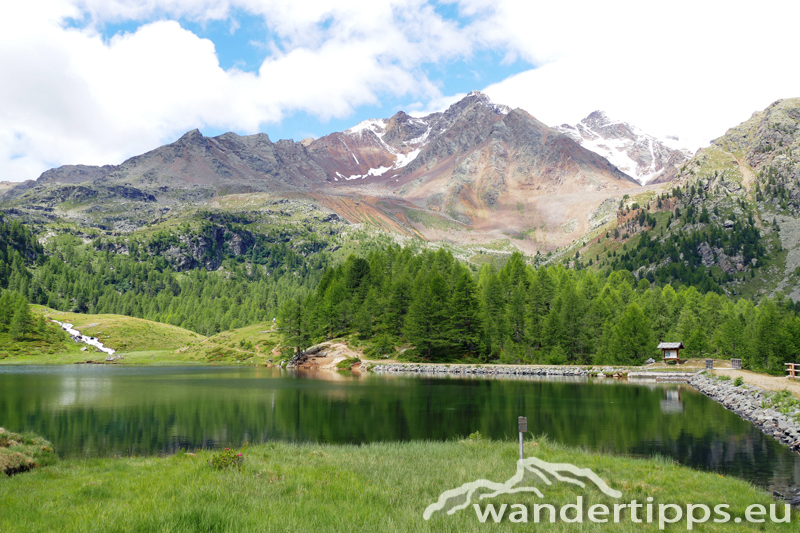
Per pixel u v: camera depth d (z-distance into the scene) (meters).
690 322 126.12
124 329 198.75
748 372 83.50
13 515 15.46
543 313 128.88
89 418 50.53
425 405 59.12
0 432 28.81
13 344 167.75
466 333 125.25
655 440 37.53
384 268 172.62
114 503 17.41
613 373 100.56
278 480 21.48
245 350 167.88
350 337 143.00
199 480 21.16
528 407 56.72
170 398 67.25
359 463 26.62
